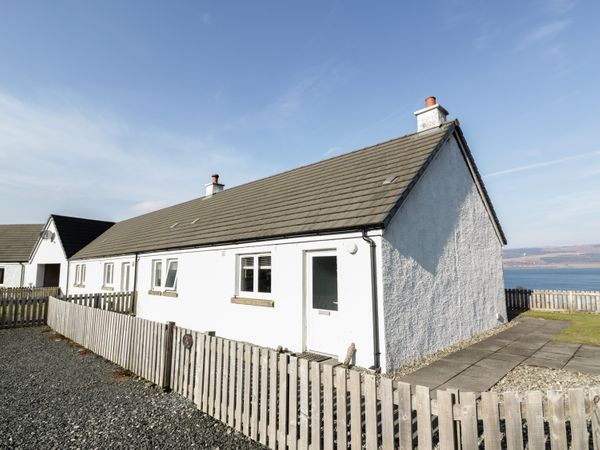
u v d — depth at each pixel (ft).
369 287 24.53
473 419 9.96
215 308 37.65
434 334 28.68
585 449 9.18
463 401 10.16
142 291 51.37
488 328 37.99
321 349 27.50
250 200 47.37
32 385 21.94
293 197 38.68
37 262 93.40
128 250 56.13
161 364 21.74
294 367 13.80
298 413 13.98
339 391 12.39
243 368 16.02
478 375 21.65
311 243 28.66
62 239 85.66
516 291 54.54
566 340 30.96
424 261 29.27
